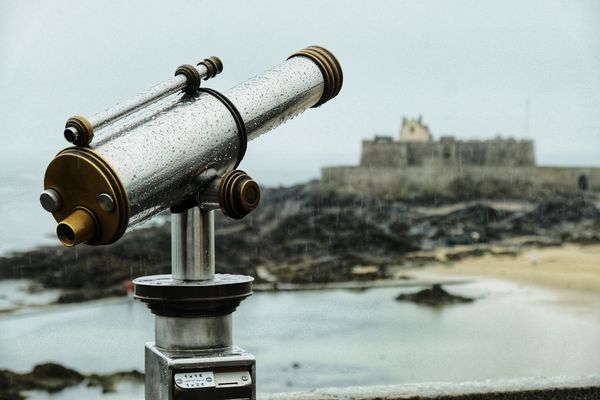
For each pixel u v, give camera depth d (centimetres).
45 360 1566
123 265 2400
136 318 1981
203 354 220
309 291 2717
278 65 259
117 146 200
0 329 1805
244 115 235
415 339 2002
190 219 224
